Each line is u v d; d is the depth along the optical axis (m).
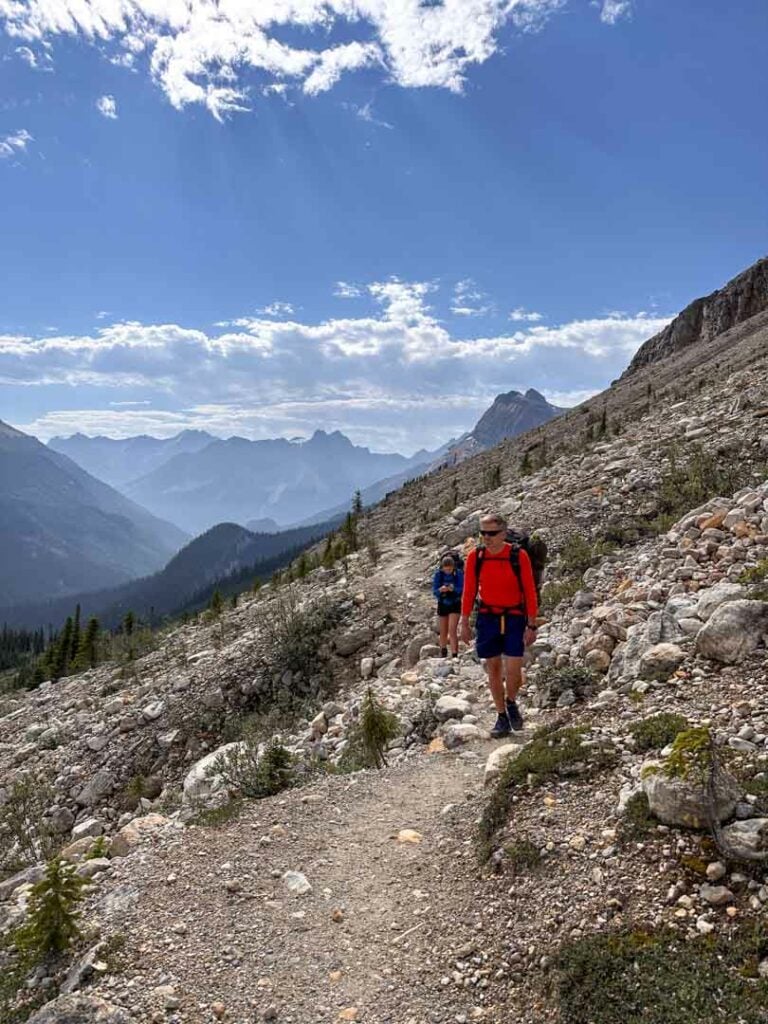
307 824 7.50
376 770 9.07
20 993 5.49
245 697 17.89
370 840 6.95
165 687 20.42
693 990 3.84
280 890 6.18
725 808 4.83
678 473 17.81
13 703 30.70
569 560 15.66
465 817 6.91
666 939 4.20
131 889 6.44
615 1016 3.88
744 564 10.35
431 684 12.30
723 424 20.50
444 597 13.97
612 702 7.71
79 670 43.16
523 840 5.64
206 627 28.98
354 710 12.61
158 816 8.76
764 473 15.49
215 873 6.56
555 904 4.89
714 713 6.39
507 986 4.50
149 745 17.64
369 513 61.59
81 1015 4.71
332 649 17.95
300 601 22.31
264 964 5.17
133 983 5.04
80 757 18.55
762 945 3.96
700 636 7.69
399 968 4.95
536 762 6.55
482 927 5.09
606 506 17.92
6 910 7.69
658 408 39.03
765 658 7.00
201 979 5.05
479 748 8.83
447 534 23.17
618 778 5.97
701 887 4.48
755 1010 3.62
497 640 8.74
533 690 10.02
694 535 12.95
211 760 11.52
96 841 8.58
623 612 10.48
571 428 65.12
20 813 16.33
